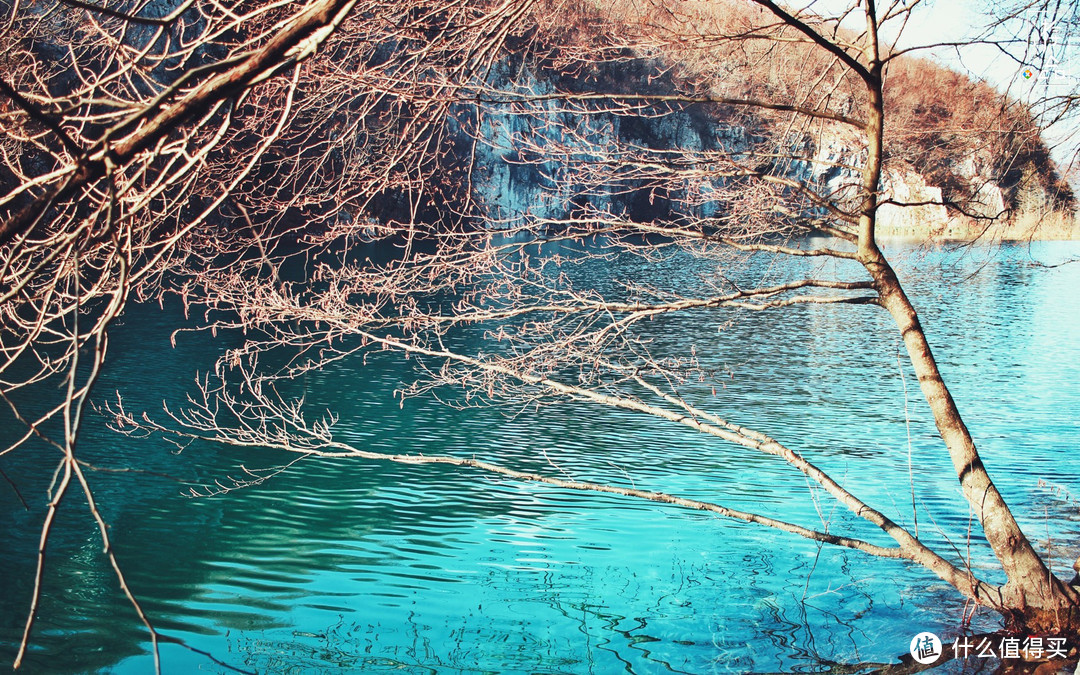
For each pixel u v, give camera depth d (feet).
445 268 20.35
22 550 26.63
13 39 15.98
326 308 20.49
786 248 20.44
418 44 19.69
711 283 22.58
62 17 18.08
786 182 20.10
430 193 21.04
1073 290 118.62
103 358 6.14
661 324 81.97
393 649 21.04
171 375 52.60
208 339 65.62
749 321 84.58
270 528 29.27
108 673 19.57
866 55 20.36
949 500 32.89
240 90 6.50
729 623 22.11
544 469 36.55
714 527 29.78
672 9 21.74
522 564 26.48
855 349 70.49
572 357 21.06
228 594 24.12
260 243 20.42
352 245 21.52
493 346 64.54
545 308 20.58
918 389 54.90
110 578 24.88
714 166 20.62
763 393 53.11
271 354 60.85
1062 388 55.83
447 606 23.57
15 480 32.86
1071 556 26.84
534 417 45.44
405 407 47.14
